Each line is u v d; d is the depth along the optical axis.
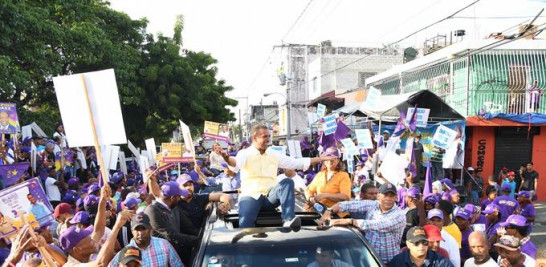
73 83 4.43
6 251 5.06
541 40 18.61
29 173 10.26
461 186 15.55
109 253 4.01
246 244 4.19
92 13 20.94
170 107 25.44
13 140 11.09
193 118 27.92
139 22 25.09
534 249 5.32
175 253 4.69
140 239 4.34
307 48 43.09
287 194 4.63
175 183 5.31
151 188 5.89
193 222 5.80
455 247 5.17
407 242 4.45
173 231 4.94
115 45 22.41
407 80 23.22
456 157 15.66
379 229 4.83
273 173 4.93
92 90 4.43
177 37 29.12
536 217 15.26
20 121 16.77
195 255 4.23
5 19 14.38
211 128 12.96
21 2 15.12
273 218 5.07
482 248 4.75
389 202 5.02
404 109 15.42
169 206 5.34
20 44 15.38
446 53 19.69
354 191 11.25
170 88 25.98
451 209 5.86
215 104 31.22
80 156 13.59
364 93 28.56
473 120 17.59
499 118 17.53
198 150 22.78
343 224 4.70
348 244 4.27
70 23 19.52
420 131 15.75
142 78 25.08
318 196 5.84
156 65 25.19
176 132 28.31
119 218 4.17
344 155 13.26
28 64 16.30
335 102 26.53
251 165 4.87
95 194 7.62
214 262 4.05
